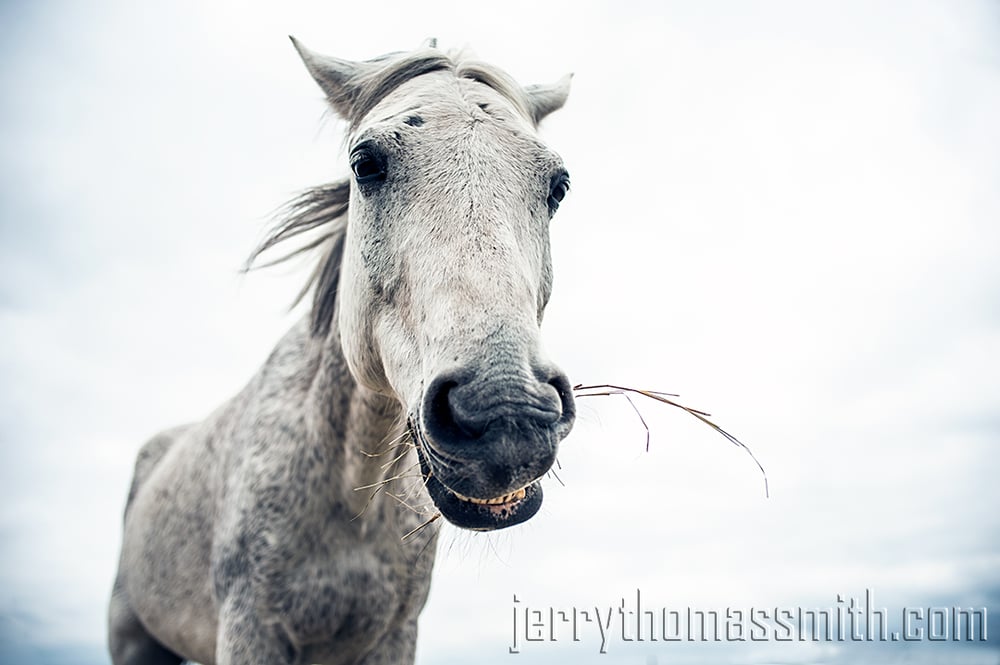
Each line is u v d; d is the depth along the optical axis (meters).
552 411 1.74
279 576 2.81
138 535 4.11
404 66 2.56
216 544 3.08
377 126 2.21
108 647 4.41
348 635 2.88
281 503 2.85
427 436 1.80
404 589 2.95
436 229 2.01
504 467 1.68
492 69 2.48
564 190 2.40
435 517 2.48
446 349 1.81
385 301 2.24
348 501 2.84
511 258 1.93
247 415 3.20
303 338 3.25
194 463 3.66
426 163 2.12
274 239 3.08
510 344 1.77
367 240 2.28
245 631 2.81
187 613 3.57
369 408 2.72
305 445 2.87
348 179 3.04
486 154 2.11
